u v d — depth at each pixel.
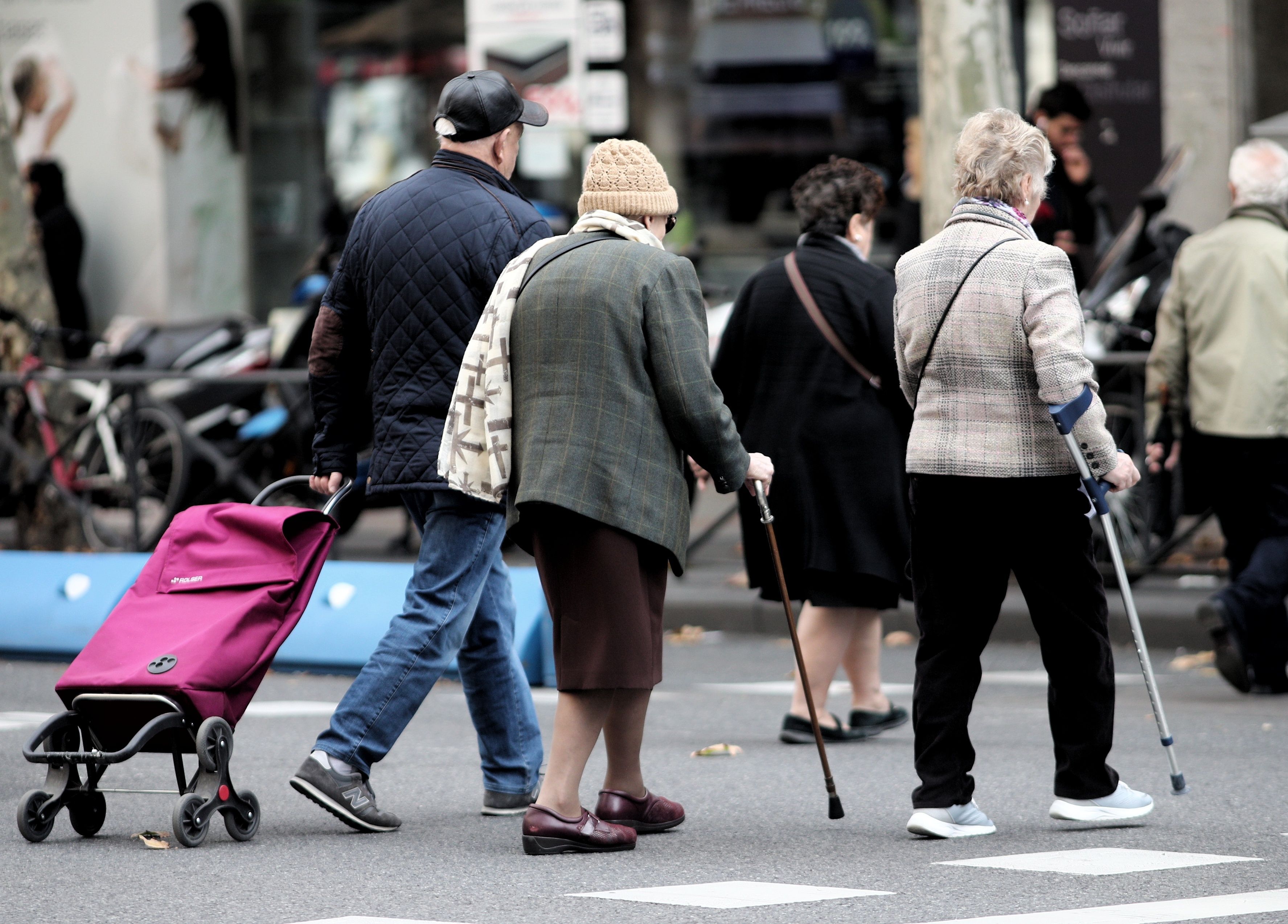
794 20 59.66
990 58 40.56
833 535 24.59
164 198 62.41
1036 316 18.14
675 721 27.77
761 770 23.47
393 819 19.66
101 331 62.94
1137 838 19.06
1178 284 28.91
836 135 59.59
